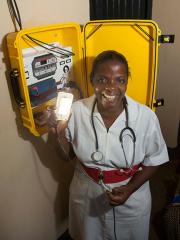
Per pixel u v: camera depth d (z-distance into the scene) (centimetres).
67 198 172
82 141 113
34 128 114
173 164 235
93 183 118
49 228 163
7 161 121
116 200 107
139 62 125
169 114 238
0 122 113
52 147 144
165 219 161
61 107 106
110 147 109
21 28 109
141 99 131
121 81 99
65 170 161
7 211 129
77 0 134
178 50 209
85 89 135
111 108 103
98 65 99
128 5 144
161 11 202
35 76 114
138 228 126
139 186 114
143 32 118
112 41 126
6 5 102
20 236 142
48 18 121
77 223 140
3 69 108
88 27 126
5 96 112
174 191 196
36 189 144
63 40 123
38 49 112
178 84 222
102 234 135
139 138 109
